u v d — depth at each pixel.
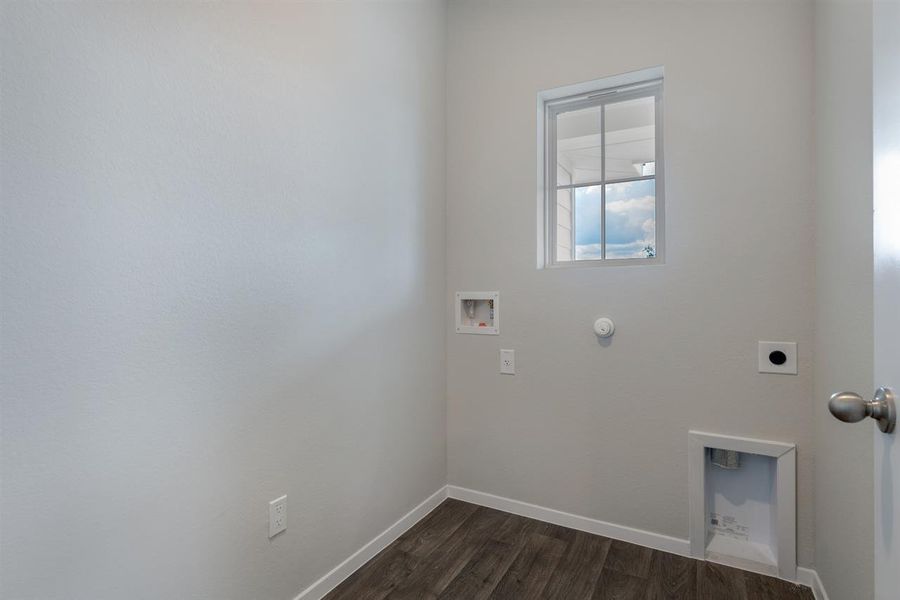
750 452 1.74
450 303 2.38
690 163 1.84
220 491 1.28
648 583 1.69
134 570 1.09
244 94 1.34
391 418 1.98
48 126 0.93
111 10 1.03
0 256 0.87
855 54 1.21
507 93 2.24
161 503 1.14
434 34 2.30
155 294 1.12
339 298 1.70
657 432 1.92
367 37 1.84
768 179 1.72
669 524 1.90
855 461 1.22
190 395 1.21
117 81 1.04
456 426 2.38
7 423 0.88
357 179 1.79
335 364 1.68
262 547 1.41
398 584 1.69
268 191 1.42
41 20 0.92
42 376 0.93
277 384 1.45
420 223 2.18
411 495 2.12
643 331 1.94
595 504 2.04
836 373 1.38
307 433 1.56
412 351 2.12
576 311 2.07
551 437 2.13
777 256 1.71
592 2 2.04
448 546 1.94
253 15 1.37
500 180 2.26
